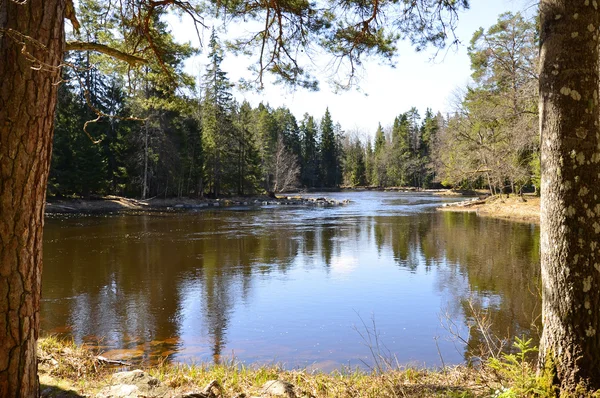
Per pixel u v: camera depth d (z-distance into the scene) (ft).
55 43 9.15
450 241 57.36
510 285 34.65
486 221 80.74
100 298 31.58
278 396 13.15
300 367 19.94
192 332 24.98
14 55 8.52
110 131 116.78
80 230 66.59
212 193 145.48
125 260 44.98
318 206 128.77
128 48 19.76
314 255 48.75
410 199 161.38
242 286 35.22
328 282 36.47
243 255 48.47
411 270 40.93
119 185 116.26
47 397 11.23
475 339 23.35
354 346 22.89
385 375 15.81
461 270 40.47
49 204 93.81
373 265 43.37
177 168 122.83
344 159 281.33
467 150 111.96
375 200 155.84
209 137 138.72
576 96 10.27
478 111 99.96
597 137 10.30
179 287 34.86
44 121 9.00
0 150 8.39
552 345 10.60
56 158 97.25
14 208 8.60
